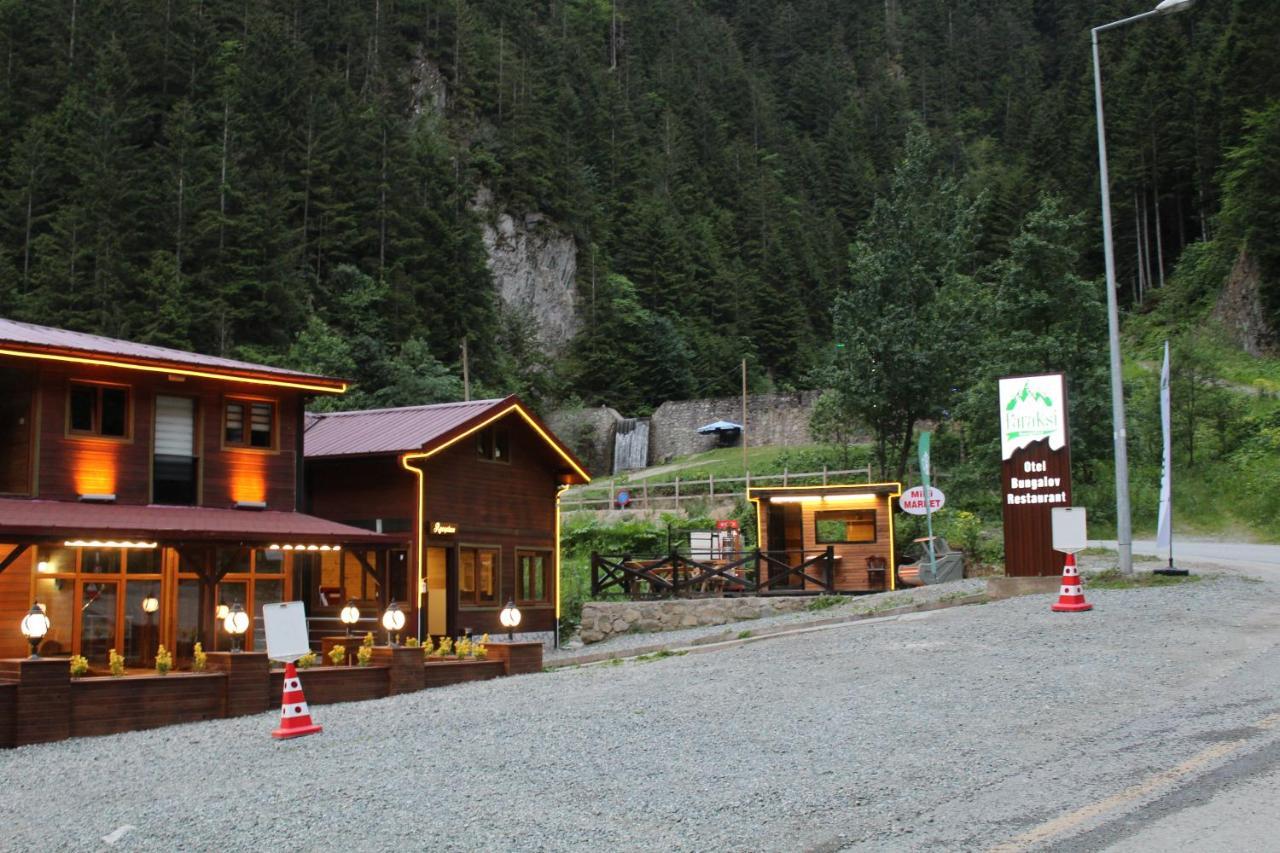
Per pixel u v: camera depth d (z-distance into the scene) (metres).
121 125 70.81
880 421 42.81
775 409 70.38
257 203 69.31
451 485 25.52
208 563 20.27
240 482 22.58
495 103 109.00
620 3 166.50
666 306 101.31
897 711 10.66
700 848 6.69
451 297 80.19
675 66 152.00
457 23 110.56
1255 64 79.69
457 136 101.44
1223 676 11.53
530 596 28.02
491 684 17.27
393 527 24.47
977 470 39.88
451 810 7.95
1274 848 6.06
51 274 59.69
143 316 58.75
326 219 79.44
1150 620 15.86
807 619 21.95
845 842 6.64
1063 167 96.69
